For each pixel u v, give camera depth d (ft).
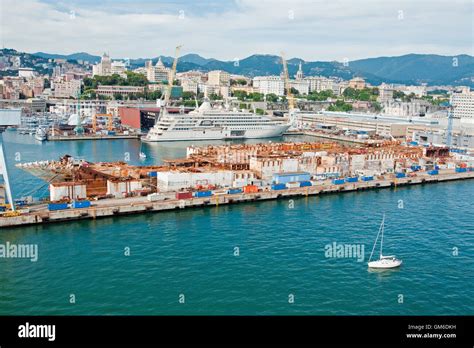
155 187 583.99
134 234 438.81
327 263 370.53
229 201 557.33
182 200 531.09
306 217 501.97
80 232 444.14
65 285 328.49
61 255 384.27
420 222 487.61
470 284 337.31
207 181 597.52
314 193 615.16
